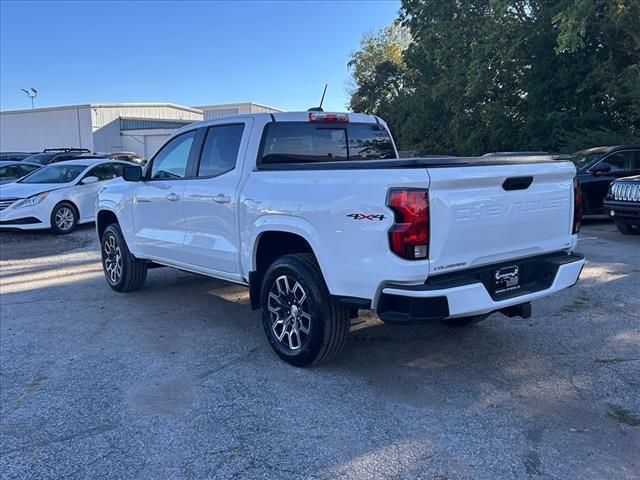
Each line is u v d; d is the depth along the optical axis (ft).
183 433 11.40
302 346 14.24
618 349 15.40
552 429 11.24
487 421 11.61
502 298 12.66
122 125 171.94
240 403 12.66
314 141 17.04
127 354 15.97
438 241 11.64
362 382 13.65
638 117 57.72
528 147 71.87
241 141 16.17
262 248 15.43
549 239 13.88
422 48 79.87
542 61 65.98
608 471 9.78
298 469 10.04
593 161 39.83
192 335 17.52
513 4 60.85
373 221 11.88
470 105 78.89
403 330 17.48
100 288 24.23
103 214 23.85
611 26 55.36
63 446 11.02
